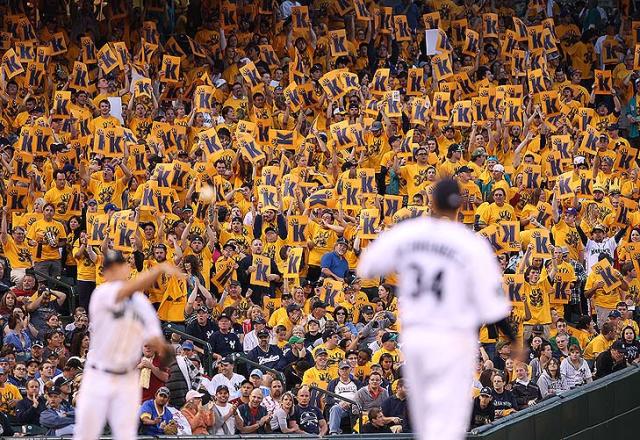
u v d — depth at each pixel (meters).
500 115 86.12
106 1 89.38
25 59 82.31
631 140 94.00
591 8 100.69
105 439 48.28
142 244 68.69
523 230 77.75
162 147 78.25
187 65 89.12
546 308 70.56
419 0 98.56
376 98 86.50
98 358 33.19
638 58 93.94
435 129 84.94
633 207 78.62
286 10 94.81
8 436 50.62
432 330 26.89
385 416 57.19
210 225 71.44
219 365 58.88
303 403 58.19
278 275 71.19
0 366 54.94
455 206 27.39
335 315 66.94
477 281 26.80
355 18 94.38
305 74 87.19
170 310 67.12
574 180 79.88
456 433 26.56
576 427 61.56
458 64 92.12
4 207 71.44
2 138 75.81
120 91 83.06
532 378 64.81
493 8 98.56
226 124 82.81
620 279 73.56
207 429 55.09
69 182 72.25
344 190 75.56
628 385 66.12
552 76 94.38
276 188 72.94
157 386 56.97
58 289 70.12
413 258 27.11
